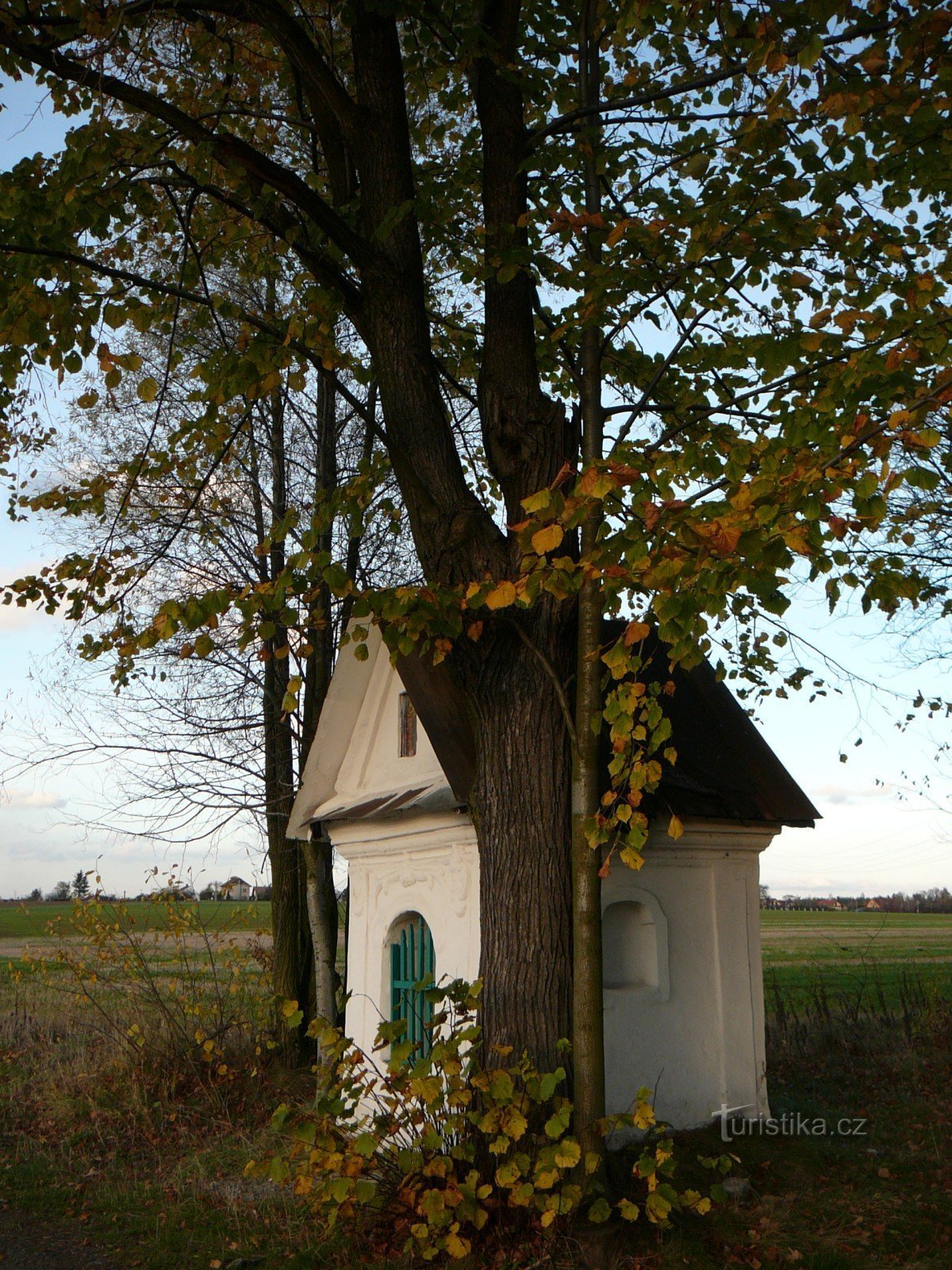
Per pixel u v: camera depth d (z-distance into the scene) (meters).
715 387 8.62
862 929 46.72
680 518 4.58
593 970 6.15
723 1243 6.12
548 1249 5.70
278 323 8.45
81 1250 6.95
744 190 6.27
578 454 7.54
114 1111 10.19
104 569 8.94
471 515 6.99
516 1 7.73
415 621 5.56
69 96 8.34
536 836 6.59
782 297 8.20
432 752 9.30
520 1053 6.30
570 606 6.86
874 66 5.94
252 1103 10.56
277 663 13.05
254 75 9.59
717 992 8.43
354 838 10.11
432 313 10.17
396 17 7.89
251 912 12.56
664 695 9.17
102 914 11.86
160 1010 11.70
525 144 7.70
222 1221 7.29
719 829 8.54
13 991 16.86
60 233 6.76
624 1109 7.61
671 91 7.08
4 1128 10.12
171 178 7.69
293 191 7.18
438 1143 5.75
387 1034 6.08
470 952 8.12
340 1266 6.18
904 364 5.09
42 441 9.05
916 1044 12.66
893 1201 6.96
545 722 6.73
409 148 7.81
